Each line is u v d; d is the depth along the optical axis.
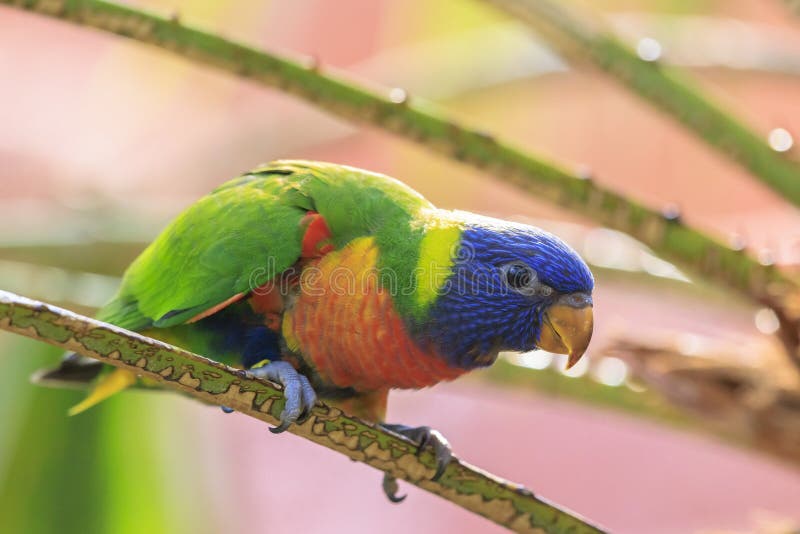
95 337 4.12
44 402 6.77
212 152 12.39
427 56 10.99
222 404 4.68
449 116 6.70
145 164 14.72
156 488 7.05
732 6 13.59
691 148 15.90
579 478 16.31
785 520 7.29
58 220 8.59
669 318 13.99
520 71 10.38
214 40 6.40
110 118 15.09
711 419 7.12
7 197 14.42
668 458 16.45
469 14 10.98
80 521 6.69
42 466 6.69
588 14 7.29
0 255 8.30
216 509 8.37
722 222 15.83
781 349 6.92
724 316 9.69
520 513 5.29
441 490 5.23
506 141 6.75
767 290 6.64
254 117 12.39
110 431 6.89
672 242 6.69
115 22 6.21
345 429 5.02
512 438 16.39
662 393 7.21
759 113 15.38
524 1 7.37
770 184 7.00
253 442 15.62
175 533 7.09
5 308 3.90
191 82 14.79
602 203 6.71
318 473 15.76
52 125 15.08
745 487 15.87
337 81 6.59
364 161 14.38
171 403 7.51
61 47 15.38
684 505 16.11
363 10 14.05
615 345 7.42
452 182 13.30
